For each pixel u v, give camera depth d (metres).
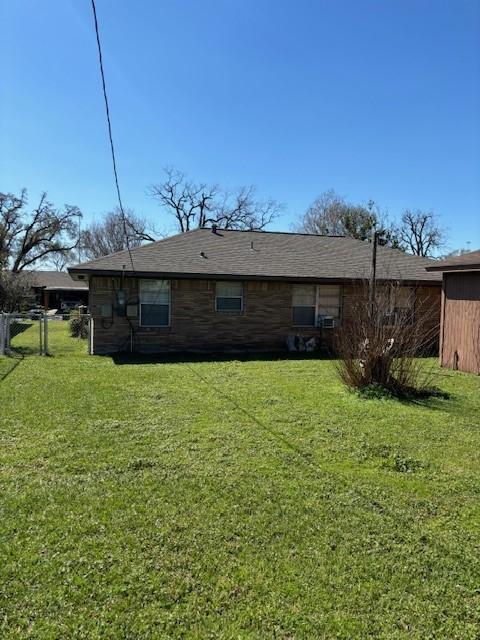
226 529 3.12
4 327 12.16
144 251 13.69
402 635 2.20
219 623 2.26
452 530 3.20
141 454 4.52
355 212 37.84
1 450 4.58
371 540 3.04
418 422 5.86
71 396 6.94
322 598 2.46
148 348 12.88
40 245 42.41
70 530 3.05
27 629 2.18
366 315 7.98
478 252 11.20
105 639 2.13
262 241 16.28
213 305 13.34
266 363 10.91
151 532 3.05
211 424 5.58
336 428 5.52
